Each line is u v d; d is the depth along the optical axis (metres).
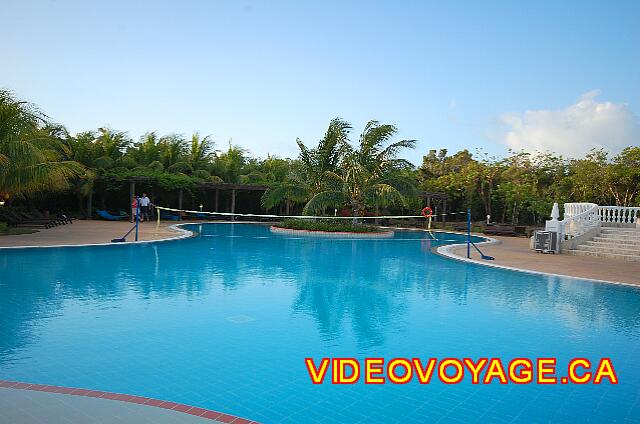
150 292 8.52
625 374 5.02
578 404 4.26
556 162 38.72
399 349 5.70
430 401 4.25
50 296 7.97
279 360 5.18
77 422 3.53
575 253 16.52
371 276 11.06
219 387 4.41
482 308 7.99
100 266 11.34
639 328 6.87
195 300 7.98
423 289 9.62
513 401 4.30
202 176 31.80
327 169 24.17
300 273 11.16
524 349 5.82
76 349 5.35
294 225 24.12
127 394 4.17
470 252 16.52
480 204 35.94
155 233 19.58
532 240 18.27
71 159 27.05
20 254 12.82
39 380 4.42
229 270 11.31
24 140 17.17
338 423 3.78
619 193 32.06
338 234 22.28
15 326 6.20
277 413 3.92
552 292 9.55
